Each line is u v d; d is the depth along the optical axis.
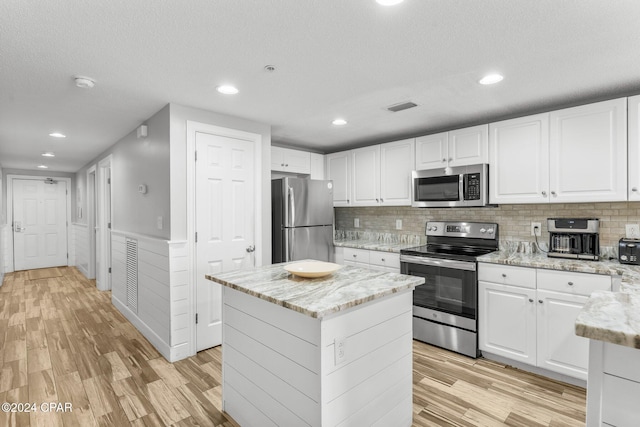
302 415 1.53
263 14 1.51
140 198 3.39
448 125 3.44
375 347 1.68
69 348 3.00
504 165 2.93
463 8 1.47
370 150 4.03
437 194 3.34
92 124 3.32
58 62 1.97
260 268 2.28
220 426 1.95
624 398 1.02
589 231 2.53
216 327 3.04
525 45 1.80
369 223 4.50
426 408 2.10
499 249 3.24
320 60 1.97
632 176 2.32
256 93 2.51
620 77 2.22
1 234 5.52
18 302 4.49
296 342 1.56
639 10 1.48
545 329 2.44
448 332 2.95
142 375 2.52
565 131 2.60
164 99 2.63
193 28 1.62
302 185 3.77
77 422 1.96
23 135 3.76
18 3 1.40
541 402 2.16
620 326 0.98
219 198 3.03
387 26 1.61
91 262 5.93
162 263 2.87
